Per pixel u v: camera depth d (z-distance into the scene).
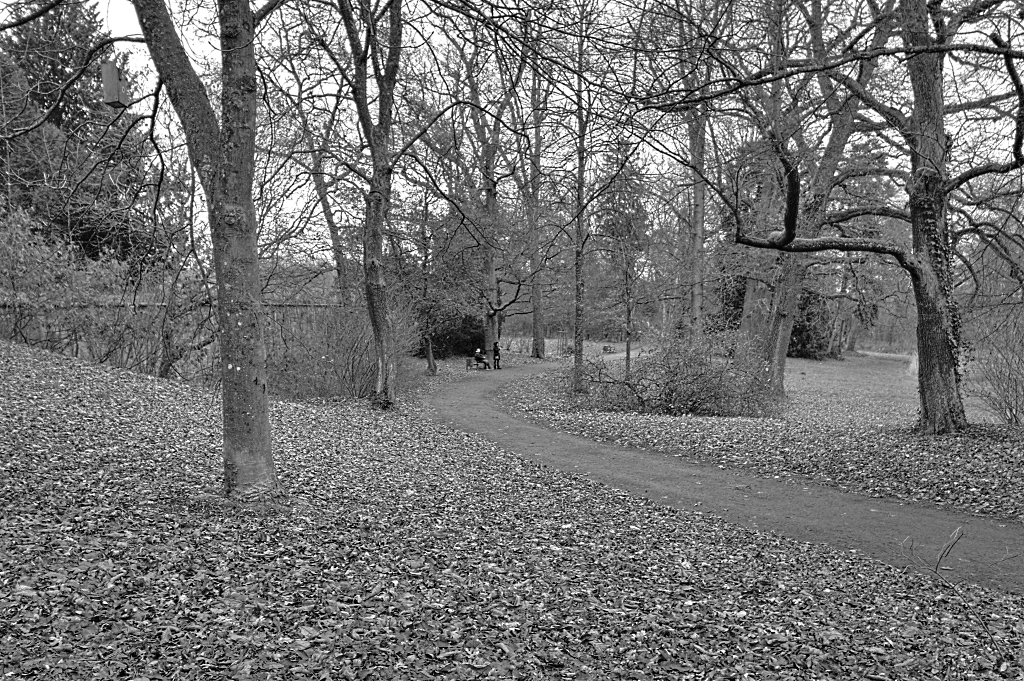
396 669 4.17
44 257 14.45
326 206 22.50
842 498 10.06
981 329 13.69
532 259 23.67
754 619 5.55
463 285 29.19
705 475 11.56
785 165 9.15
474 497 9.14
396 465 10.52
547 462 12.41
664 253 23.31
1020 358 12.76
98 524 6.05
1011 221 14.59
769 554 7.55
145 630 4.30
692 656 4.77
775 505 9.76
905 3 9.95
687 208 23.80
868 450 11.80
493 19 7.51
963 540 8.18
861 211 15.19
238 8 6.64
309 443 11.18
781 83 10.88
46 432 8.77
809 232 16.33
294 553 5.96
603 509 9.15
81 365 13.40
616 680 4.34
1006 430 12.00
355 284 22.62
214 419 11.28
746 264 20.20
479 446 13.26
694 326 20.22
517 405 20.17
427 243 26.02
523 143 9.60
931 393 12.41
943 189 12.03
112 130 12.25
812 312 39.81
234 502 7.02
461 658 4.41
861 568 7.19
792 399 24.19
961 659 4.87
